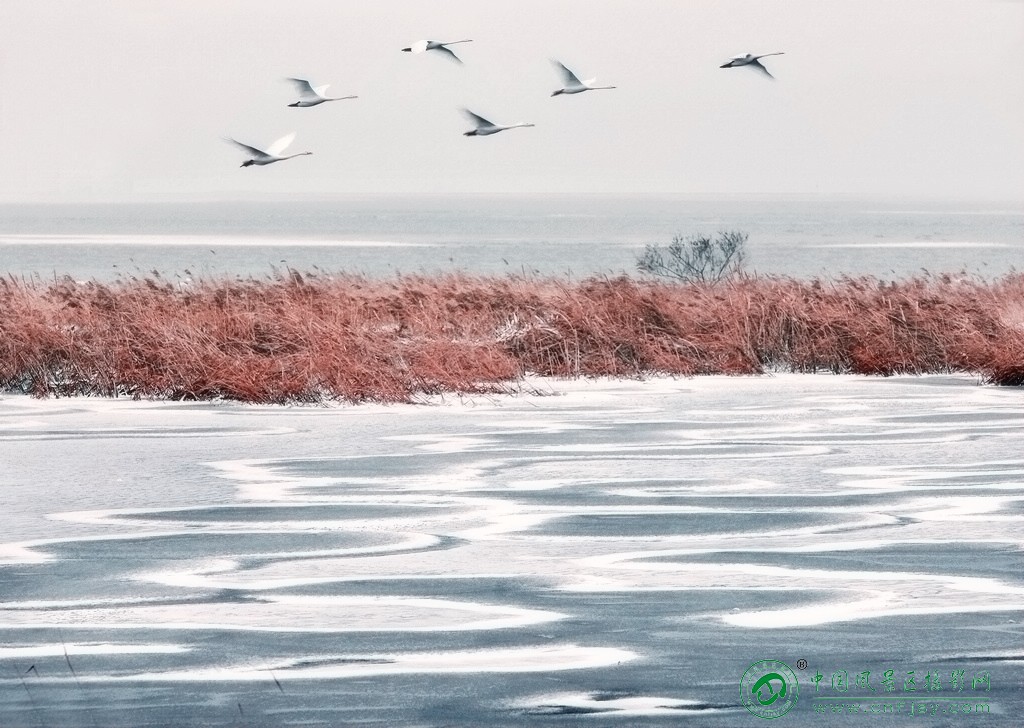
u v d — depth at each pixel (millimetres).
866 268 158250
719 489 27406
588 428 36500
